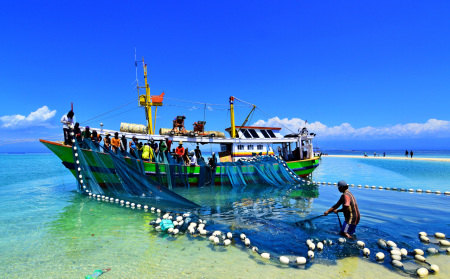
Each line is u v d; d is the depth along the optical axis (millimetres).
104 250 5625
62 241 6188
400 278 4398
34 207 9992
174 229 6906
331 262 5070
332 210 6969
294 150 23109
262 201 11469
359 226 7332
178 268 4746
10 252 5469
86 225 7582
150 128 17062
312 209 9797
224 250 5695
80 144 12422
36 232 6879
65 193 13281
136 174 11398
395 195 12938
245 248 5820
